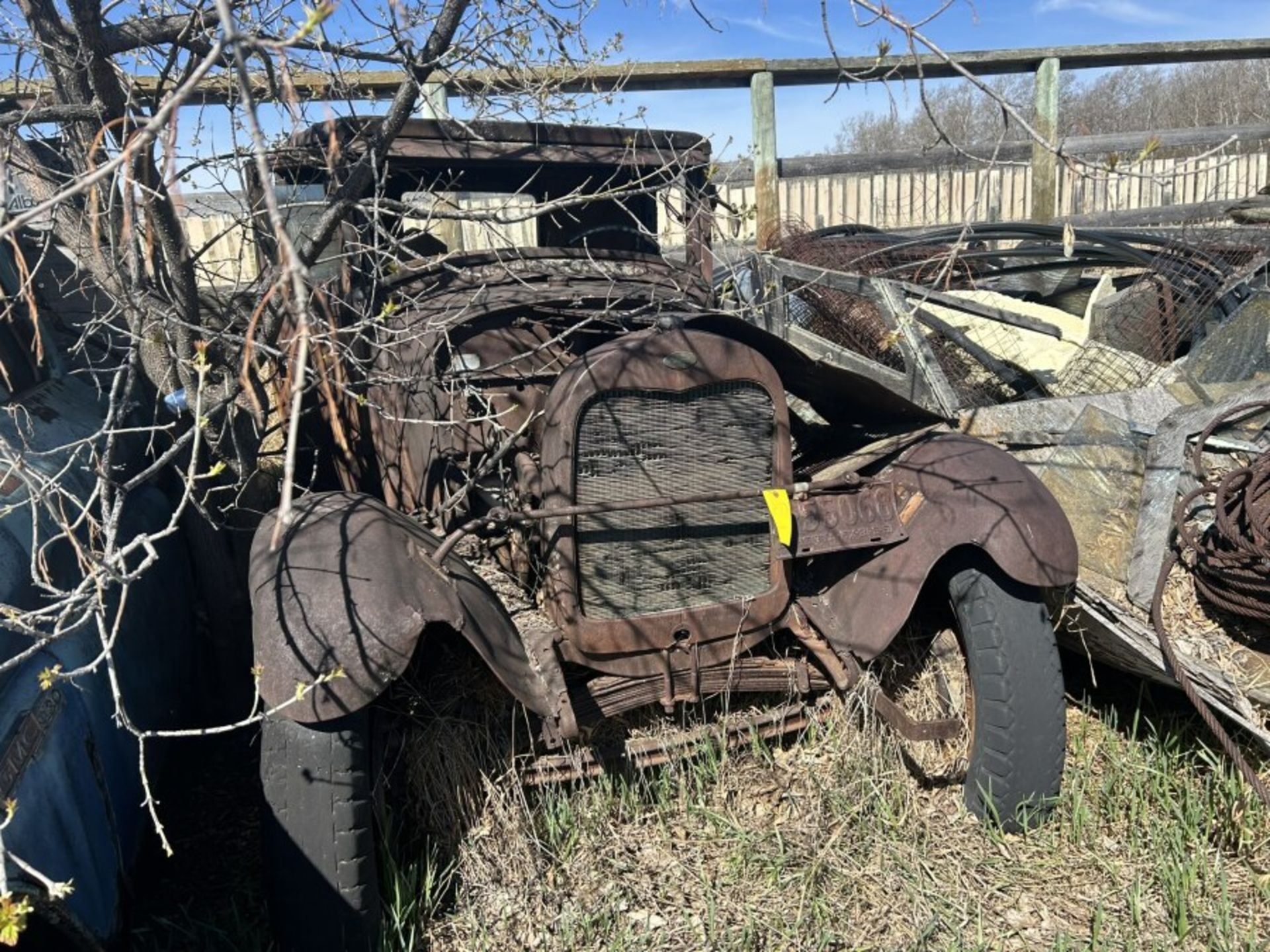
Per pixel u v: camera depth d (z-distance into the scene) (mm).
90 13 2818
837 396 3783
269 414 3775
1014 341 4809
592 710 2961
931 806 3221
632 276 4152
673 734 3182
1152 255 4992
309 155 3768
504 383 3510
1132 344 4672
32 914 2025
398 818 2846
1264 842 2936
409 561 2711
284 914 2555
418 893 2779
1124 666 3453
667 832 3076
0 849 1547
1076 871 2947
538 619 3121
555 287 3912
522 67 3717
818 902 2811
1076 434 3750
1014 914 2803
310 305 3488
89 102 3086
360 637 2498
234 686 3887
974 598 3084
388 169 3830
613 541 2994
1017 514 3021
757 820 3119
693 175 4398
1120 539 3486
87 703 2531
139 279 2814
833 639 3172
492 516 2840
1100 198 8062
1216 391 3912
